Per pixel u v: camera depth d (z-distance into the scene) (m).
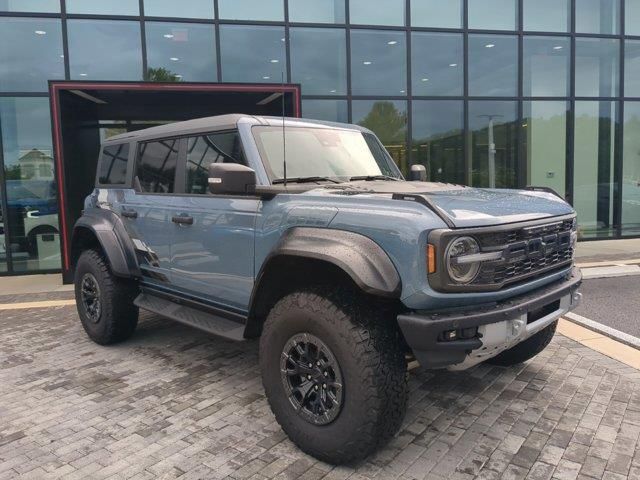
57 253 10.04
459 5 11.30
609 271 8.62
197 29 9.98
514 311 2.89
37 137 9.77
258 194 3.42
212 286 3.99
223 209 3.80
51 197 9.94
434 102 11.34
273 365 3.21
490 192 3.77
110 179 5.27
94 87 8.37
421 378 4.22
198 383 4.22
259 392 4.04
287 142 3.94
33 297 7.71
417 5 11.05
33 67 9.59
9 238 9.85
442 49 11.30
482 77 11.62
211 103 10.09
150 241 4.61
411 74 11.10
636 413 3.56
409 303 2.76
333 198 3.18
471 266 2.79
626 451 3.08
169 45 9.88
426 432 3.36
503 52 11.68
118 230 4.93
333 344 2.87
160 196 4.49
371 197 3.09
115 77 9.74
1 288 8.59
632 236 12.98
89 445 3.26
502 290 2.94
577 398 3.81
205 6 9.97
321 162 4.00
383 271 2.77
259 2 10.20
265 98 9.68
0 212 9.80
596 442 3.20
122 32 9.69
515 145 11.95
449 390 3.99
